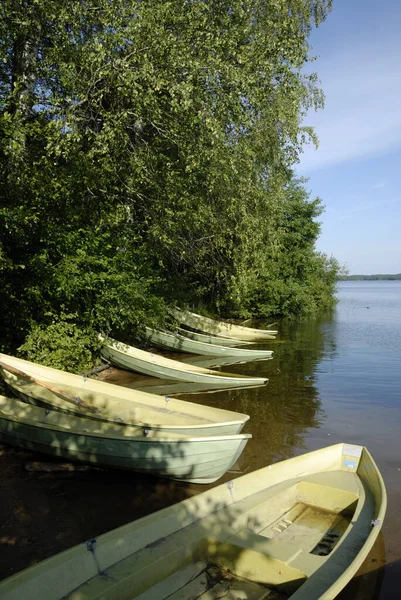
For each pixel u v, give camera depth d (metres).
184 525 4.05
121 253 11.30
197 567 3.77
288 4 13.80
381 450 7.01
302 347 17.77
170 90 9.24
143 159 10.60
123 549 3.59
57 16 9.27
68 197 9.75
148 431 6.12
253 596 3.51
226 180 11.57
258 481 4.85
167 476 5.66
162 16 9.44
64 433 5.73
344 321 28.12
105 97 10.59
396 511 5.09
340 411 9.12
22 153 8.93
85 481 5.62
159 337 14.98
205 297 20.80
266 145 13.31
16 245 9.31
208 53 9.85
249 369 13.42
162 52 9.21
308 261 27.53
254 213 13.77
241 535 3.99
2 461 5.97
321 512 4.84
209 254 15.21
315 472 5.34
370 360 14.95
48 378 8.32
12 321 9.89
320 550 4.15
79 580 3.27
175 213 11.33
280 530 4.47
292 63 10.80
